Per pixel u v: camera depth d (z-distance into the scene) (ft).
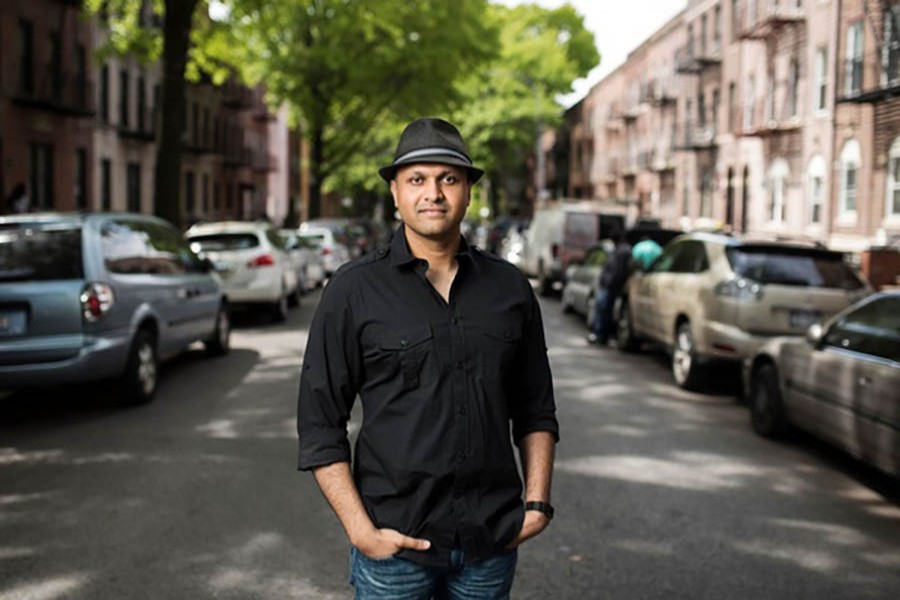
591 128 214.48
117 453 23.84
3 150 88.02
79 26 102.27
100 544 17.07
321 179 133.69
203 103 148.56
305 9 105.09
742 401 32.63
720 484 21.77
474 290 8.39
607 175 191.62
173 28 62.08
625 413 30.04
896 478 21.12
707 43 128.36
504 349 8.32
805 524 18.86
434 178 8.36
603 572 15.94
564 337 49.85
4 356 26.53
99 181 110.63
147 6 106.42
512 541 8.22
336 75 112.57
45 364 26.76
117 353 28.09
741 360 32.12
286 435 25.89
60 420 27.81
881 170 80.84
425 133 8.38
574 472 22.58
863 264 67.00
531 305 8.70
